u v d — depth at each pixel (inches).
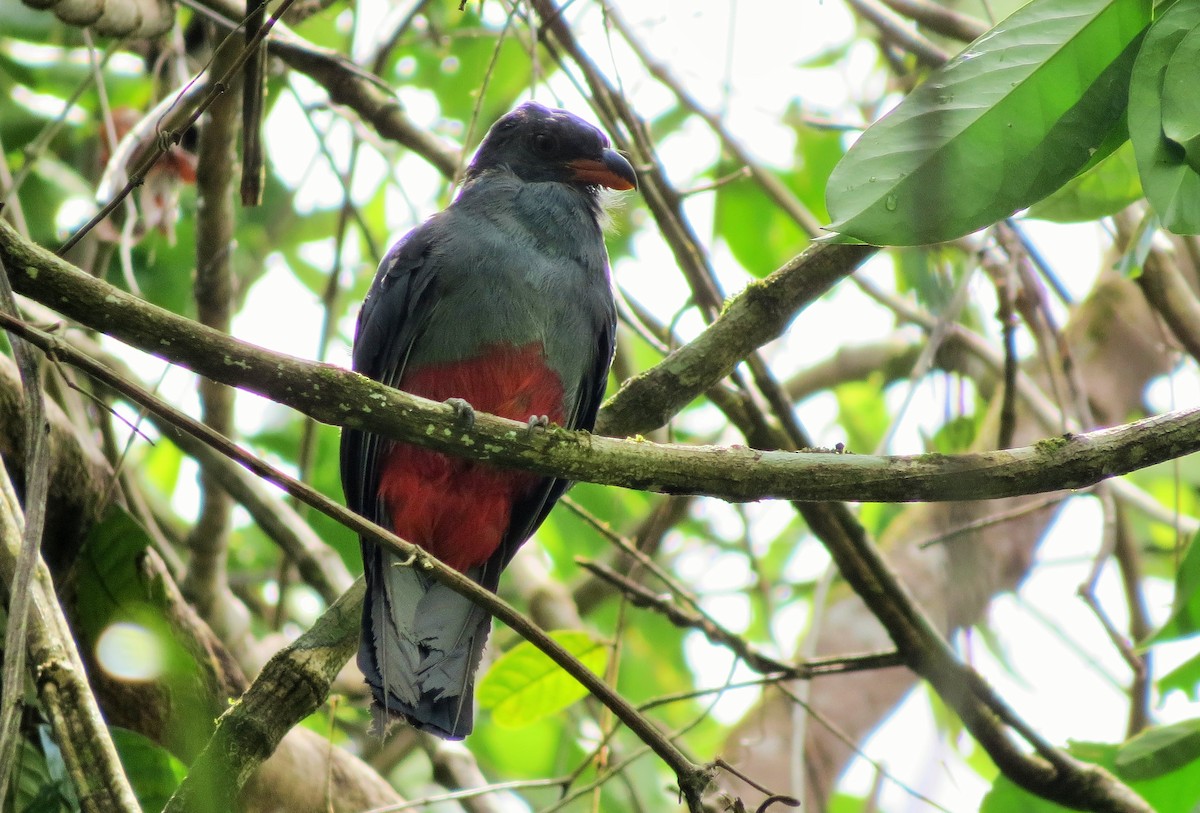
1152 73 216.7
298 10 427.8
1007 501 496.4
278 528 435.5
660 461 264.5
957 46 498.6
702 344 325.4
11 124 495.2
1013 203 230.7
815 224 499.2
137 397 208.4
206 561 445.7
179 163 409.4
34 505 210.8
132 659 325.4
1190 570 328.5
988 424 486.3
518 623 220.1
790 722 475.5
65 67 511.5
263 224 566.9
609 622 612.4
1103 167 335.0
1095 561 392.5
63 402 378.3
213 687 342.3
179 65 427.8
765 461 265.0
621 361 557.3
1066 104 233.0
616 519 581.3
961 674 367.9
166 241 483.2
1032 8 234.7
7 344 361.7
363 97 431.5
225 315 406.0
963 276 447.2
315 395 244.2
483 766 569.9
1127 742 367.6
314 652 296.2
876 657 369.1
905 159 227.6
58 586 331.3
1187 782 366.0
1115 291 529.3
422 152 430.0
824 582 438.6
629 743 561.6
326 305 471.5
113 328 233.1
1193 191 216.7
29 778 297.7
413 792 509.4
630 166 405.1
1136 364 522.9
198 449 437.4
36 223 460.4
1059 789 366.9
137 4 383.9
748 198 590.2
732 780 463.2
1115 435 262.5
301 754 359.6
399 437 253.3
